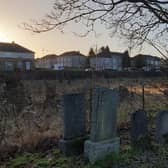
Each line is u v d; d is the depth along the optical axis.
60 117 9.52
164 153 7.04
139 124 7.69
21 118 8.46
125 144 7.68
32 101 9.97
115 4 7.12
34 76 13.38
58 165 6.07
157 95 15.23
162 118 8.32
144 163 6.30
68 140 6.76
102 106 6.42
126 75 16.92
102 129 6.43
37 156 6.59
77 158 6.48
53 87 12.01
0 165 6.05
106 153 6.41
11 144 7.07
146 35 8.93
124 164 6.17
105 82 13.34
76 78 17.16
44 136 7.63
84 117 7.14
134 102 12.67
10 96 8.68
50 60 75.88
